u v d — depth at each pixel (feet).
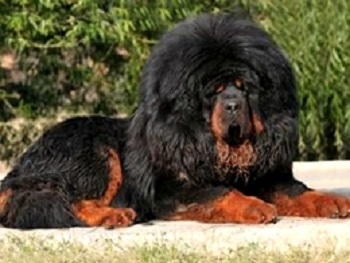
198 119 28.96
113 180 30.76
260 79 29.12
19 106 57.06
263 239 27.68
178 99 28.96
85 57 56.90
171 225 29.09
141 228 29.04
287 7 55.83
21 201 30.14
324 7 55.57
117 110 57.41
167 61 29.37
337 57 55.31
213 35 29.32
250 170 29.50
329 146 57.47
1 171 56.90
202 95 28.84
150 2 54.95
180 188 29.60
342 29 55.52
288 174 30.42
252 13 56.39
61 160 31.14
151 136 29.48
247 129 28.78
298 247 26.86
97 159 30.91
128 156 30.73
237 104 28.50
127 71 56.29
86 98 57.77
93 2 53.67
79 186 30.76
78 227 29.76
